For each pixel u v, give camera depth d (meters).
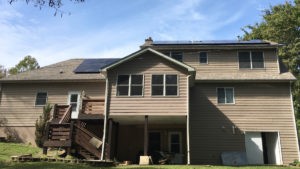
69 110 17.84
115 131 19.89
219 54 21.86
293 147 18.84
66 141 16.17
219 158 19.06
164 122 19.72
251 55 21.59
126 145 20.67
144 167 13.73
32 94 21.98
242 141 19.30
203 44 22.02
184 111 16.86
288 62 32.62
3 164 13.25
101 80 21.36
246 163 18.59
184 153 19.98
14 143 20.28
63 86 21.94
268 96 19.98
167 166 14.41
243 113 19.78
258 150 19.22
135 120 18.83
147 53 18.16
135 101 17.30
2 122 21.50
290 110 19.61
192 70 17.34
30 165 13.12
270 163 19.92
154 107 17.06
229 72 21.28
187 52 22.11
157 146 20.66
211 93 20.33
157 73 17.75
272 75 20.53
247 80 20.02
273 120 19.50
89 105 18.38
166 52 22.17
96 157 16.42
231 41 22.86
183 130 20.59
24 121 21.44
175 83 17.45
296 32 33.59
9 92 22.16
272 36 34.19
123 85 17.69
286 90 20.05
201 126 19.72
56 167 12.73
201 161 19.09
